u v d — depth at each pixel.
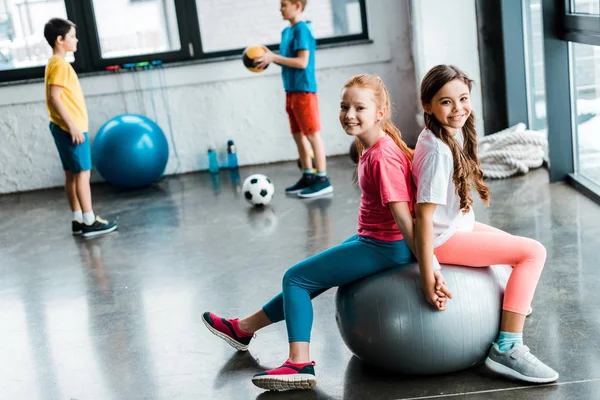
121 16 6.27
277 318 2.80
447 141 2.35
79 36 6.25
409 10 6.21
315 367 2.68
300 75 4.99
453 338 2.39
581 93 4.43
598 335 2.69
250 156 6.51
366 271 2.50
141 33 6.31
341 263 2.49
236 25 6.34
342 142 6.46
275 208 4.98
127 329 3.23
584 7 4.13
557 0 4.40
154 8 6.27
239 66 6.30
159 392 2.64
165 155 5.99
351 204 4.86
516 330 2.44
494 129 5.63
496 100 5.57
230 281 3.68
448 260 2.48
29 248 4.69
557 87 4.57
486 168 5.06
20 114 6.26
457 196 2.40
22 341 3.22
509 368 2.44
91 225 4.80
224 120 6.42
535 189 4.62
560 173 4.71
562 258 3.45
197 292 3.58
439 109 2.32
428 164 2.32
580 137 4.56
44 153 6.35
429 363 2.43
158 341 3.07
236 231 4.54
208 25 6.33
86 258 4.35
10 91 6.19
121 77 6.26
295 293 2.53
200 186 5.91
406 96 6.41
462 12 5.56
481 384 2.43
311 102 5.03
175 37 6.34
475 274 2.46
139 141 5.80
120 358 2.95
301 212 4.80
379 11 6.24
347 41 6.38
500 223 4.06
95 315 3.44
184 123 6.40
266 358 2.82
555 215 4.07
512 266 2.48
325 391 2.51
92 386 2.74
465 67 5.62
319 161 5.16
